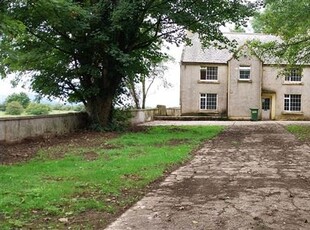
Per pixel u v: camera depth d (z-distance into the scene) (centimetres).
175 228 557
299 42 2416
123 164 1076
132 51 2306
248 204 682
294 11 2206
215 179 901
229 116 4025
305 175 941
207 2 2202
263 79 4100
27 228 545
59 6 1541
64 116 2002
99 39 1998
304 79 4072
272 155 1285
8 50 1275
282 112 4088
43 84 2189
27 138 1611
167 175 955
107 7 2016
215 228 556
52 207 634
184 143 1609
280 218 601
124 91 2438
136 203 694
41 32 2012
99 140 1723
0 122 1427
